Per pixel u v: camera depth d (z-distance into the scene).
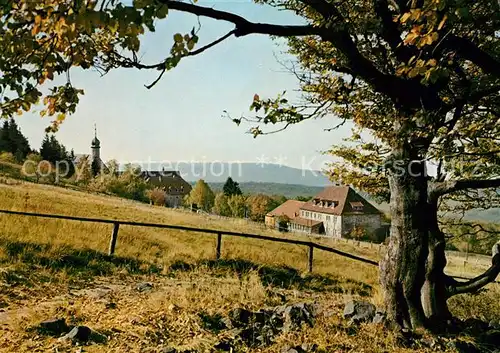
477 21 4.59
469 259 38.78
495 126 4.65
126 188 81.94
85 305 7.36
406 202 5.90
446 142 4.68
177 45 2.68
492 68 4.68
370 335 5.55
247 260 13.84
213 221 37.47
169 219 31.47
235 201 99.44
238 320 6.01
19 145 97.38
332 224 93.00
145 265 11.87
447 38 4.54
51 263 10.34
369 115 7.39
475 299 9.52
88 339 5.21
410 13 3.11
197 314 6.07
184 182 124.38
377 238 90.06
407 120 4.96
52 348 4.88
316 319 6.16
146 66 3.35
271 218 98.94
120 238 15.02
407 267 5.92
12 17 2.90
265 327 5.80
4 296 7.53
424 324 5.94
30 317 6.25
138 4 2.37
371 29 5.27
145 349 4.95
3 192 27.31
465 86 5.24
